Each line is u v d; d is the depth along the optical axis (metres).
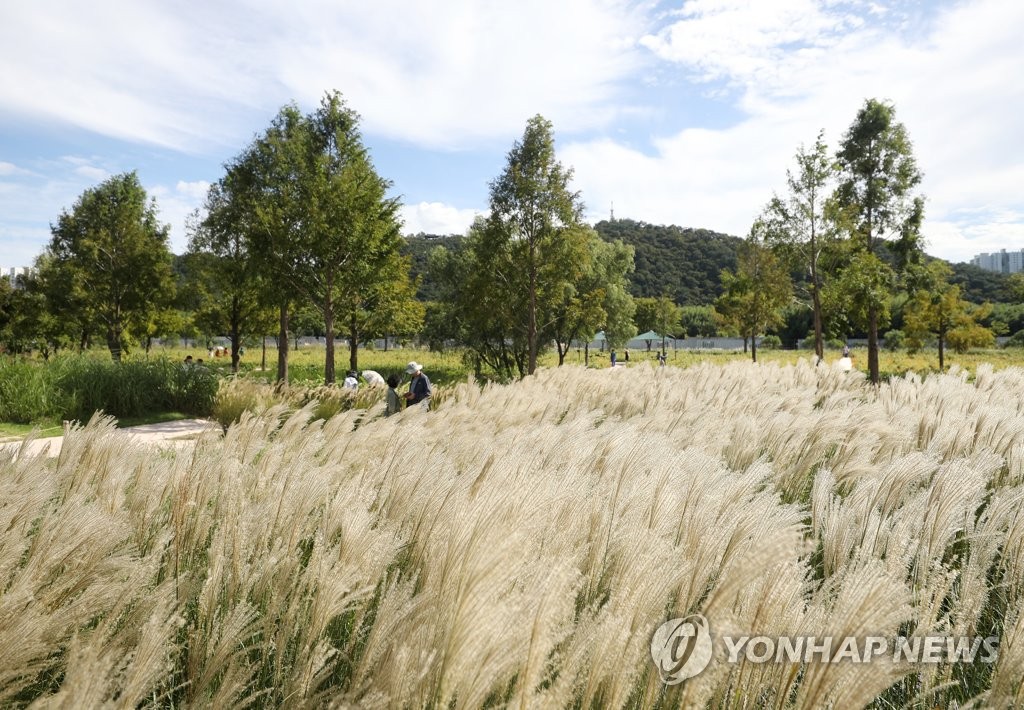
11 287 36.88
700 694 1.75
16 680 2.13
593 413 6.64
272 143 24.56
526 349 34.41
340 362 50.97
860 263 24.17
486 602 1.72
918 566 2.82
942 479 3.31
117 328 29.50
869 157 25.27
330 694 2.14
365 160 23.30
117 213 30.48
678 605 2.27
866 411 6.68
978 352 57.38
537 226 25.91
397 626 2.06
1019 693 2.00
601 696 1.87
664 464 3.55
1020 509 2.98
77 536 2.63
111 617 2.23
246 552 2.82
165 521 3.44
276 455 4.44
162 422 14.71
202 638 2.40
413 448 4.57
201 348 68.12
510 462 3.47
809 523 3.90
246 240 23.73
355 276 22.41
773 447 5.68
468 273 34.84
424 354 63.97
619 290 43.03
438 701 1.70
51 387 14.37
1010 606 2.57
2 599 2.11
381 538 2.70
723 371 15.52
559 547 2.56
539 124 25.02
